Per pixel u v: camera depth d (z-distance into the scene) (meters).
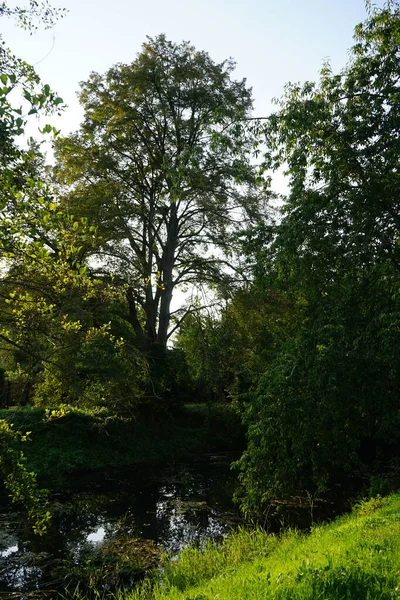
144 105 26.91
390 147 12.02
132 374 20.25
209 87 26.64
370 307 11.89
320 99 12.95
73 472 19.94
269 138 13.16
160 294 27.77
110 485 18.56
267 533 12.08
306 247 12.65
